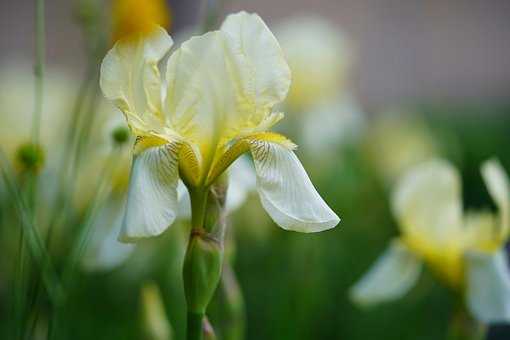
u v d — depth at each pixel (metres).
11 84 1.15
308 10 3.88
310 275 0.94
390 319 1.09
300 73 1.27
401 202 0.78
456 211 0.77
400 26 3.83
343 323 1.09
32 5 3.64
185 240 0.78
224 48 0.60
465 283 0.77
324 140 1.29
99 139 0.83
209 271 0.61
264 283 1.12
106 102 0.87
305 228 0.58
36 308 0.73
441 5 4.02
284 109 1.29
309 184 0.60
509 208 0.76
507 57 4.01
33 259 0.74
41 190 0.84
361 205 1.39
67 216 0.78
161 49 0.60
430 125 2.00
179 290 0.82
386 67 3.57
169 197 0.58
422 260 0.79
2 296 0.96
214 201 0.61
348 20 3.84
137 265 0.97
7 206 0.86
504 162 1.69
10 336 0.73
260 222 1.04
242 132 0.60
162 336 0.72
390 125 1.49
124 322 0.98
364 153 1.48
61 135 0.98
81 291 0.94
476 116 2.33
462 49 4.01
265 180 0.59
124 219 0.57
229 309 0.70
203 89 0.60
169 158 0.59
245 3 3.88
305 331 0.93
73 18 0.80
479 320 0.77
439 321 1.14
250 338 1.09
